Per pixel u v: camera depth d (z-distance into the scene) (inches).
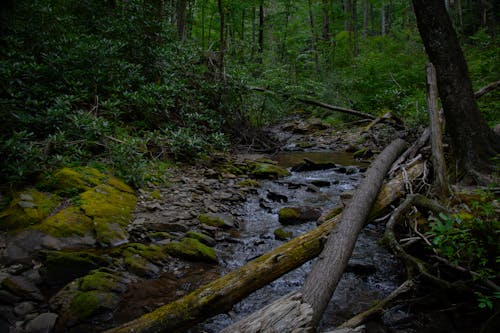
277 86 477.1
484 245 112.1
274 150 410.6
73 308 114.7
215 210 212.5
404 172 181.0
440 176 165.5
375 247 174.2
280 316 84.5
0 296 115.8
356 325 108.7
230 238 180.5
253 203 237.9
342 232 122.3
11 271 130.6
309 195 254.2
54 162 197.3
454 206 150.2
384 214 177.8
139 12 336.2
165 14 394.3
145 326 92.8
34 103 222.2
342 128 512.4
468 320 116.5
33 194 173.0
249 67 514.0
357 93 550.0
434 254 136.0
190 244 161.9
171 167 274.5
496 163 167.2
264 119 492.1
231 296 104.2
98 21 339.9
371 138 434.9
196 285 138.3
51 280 131.3
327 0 794.8
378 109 505.7
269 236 186.1
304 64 796.6
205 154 305.7
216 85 372.2
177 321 95.0
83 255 140.8
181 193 230.5
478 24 946.7
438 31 173.5
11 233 149.9
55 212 166.6
